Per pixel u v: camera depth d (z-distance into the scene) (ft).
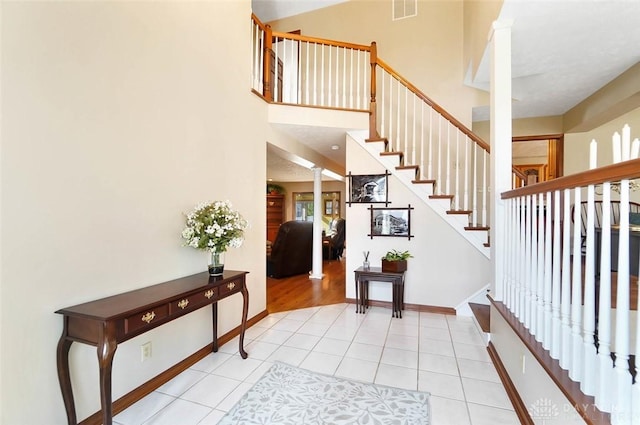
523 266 6.37
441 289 12.37
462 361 8.30
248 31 10.68
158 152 7.05
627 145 3.89
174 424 5.77
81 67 5.39
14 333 4.53
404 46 16.40
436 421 5.88
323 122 12.47
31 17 4.66
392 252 12.69
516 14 7.88
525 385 5.89
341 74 16.80
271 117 12.00
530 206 6.09
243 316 8.43
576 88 12.85
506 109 8.23
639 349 3.15
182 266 7.78
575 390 4.08
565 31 8.58
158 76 7.04
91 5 5.55
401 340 9.66
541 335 5.41
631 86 11.00
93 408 5.67
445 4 15.85
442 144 15.17
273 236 36.50
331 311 12.59
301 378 7.39
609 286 3.61
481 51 10.90
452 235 12.21
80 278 5.41
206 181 8.62
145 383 6.75
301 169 23.75
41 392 4.86
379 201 13.10
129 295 6.00
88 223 5.54
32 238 4.73
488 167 15.11
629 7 7.49
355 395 6.70
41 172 4.83
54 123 4.99
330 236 27.32
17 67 4.51
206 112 8.63
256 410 6.19
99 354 4.75
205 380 7.31
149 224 6.82
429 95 15.84
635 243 7.60
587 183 3.96
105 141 5.83
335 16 17.67
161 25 7.12
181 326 7.80
